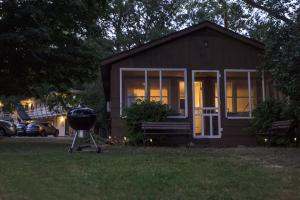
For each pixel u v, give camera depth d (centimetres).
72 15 2230
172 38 1941
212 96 2047
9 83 2362
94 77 2477
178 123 1775
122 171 1050
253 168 1112
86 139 1531
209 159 1234
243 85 2014
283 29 1614
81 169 1079
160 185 931
